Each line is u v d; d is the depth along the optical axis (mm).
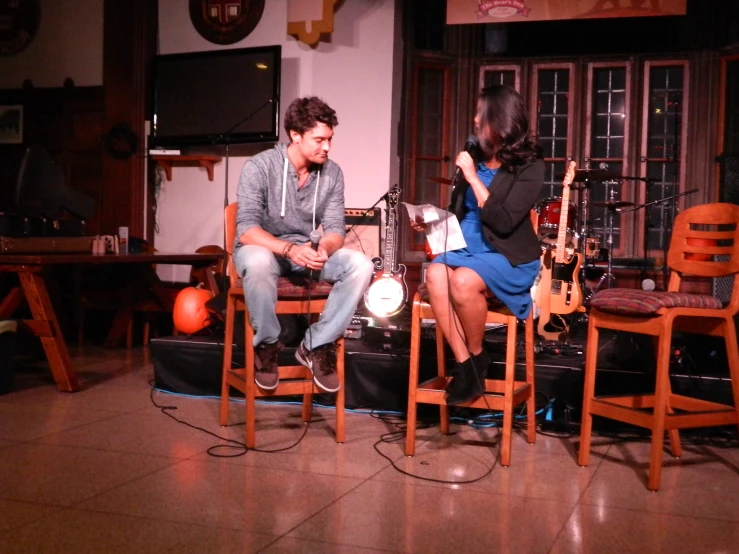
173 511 2188
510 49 6375
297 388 2881
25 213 4156
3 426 3123
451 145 6430
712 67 6051
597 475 2609
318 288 2885
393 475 2559
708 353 3330
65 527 2059
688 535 2070
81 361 4781
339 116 5961
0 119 6496
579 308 4703
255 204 2910
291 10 5852
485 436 3094
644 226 6098
